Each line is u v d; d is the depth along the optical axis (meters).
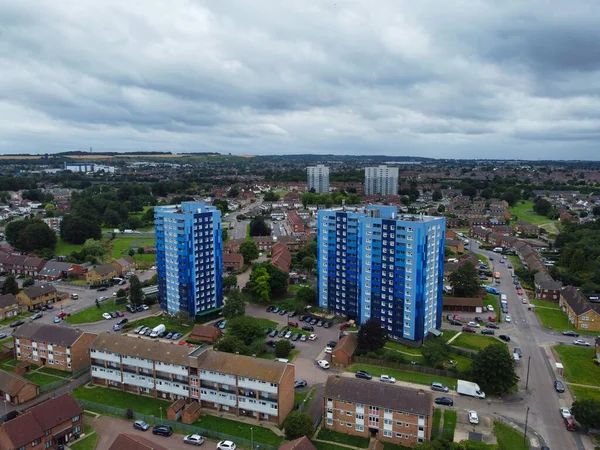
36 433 93.00
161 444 98.06
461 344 148.75
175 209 177.50
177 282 171.00
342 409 103.50
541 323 169.38
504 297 193.25
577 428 104.00
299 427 98.31
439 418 107.50
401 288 150.12
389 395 101.44
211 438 100.75
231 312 166.62
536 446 97.31
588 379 126.88
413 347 148.75
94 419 107.94
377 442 94.06
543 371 131.38
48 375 128.62
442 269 159.12
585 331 161.25
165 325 166.25
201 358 112.75
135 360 118.56
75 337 131.62
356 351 140.38
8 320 171.12
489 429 103.06
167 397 116.88
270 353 142.75
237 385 108.44
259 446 96.94
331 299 177.00
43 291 186.00
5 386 114.31
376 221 153.38
